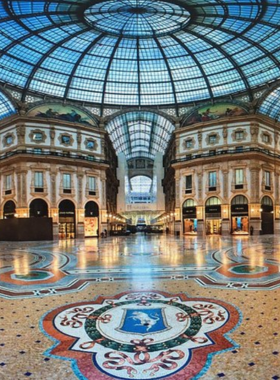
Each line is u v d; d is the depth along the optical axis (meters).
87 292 8.41
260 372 3.89
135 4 34.81
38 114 43.19
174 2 33.53
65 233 43.03
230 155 42.84
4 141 43.12
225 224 43.00
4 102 45.00
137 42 43.84
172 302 7.23
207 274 10.82
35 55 41.66
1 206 42.75
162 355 4.43
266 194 43.25
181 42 43.22
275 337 5.02
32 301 7.54
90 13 36.12
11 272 11.99
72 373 3.94
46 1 30.86
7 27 35.31
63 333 5.36
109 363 4.20
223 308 6.69
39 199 41.28
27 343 4.95
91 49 44.00
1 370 4.05
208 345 4.75
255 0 30.75
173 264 13.62
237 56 43.59
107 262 14.80
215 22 37.22
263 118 43.59
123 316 6.24
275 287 8.55
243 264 13.07
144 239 38.00
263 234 42.41
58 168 42.72
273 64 42.84
